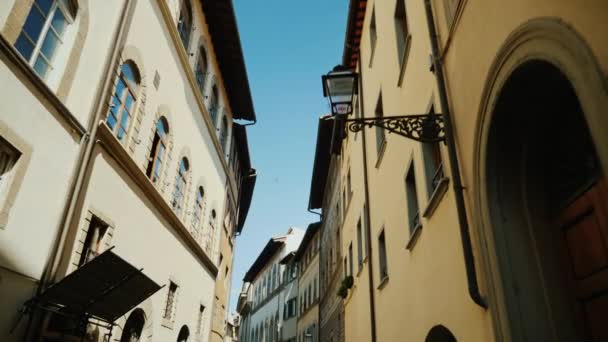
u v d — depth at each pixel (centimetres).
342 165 2164
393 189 1028
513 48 419
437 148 768
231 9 1650
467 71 555
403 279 905
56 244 757
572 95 413
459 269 580
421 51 795
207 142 1752
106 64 911
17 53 644
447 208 638
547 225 456
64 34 807
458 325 579
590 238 396
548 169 464
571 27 333
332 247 2498
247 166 2916
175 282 1412
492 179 477
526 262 444
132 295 820
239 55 1894
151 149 1227
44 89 714
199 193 1712
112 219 975
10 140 651
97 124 870
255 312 5728
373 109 1352
